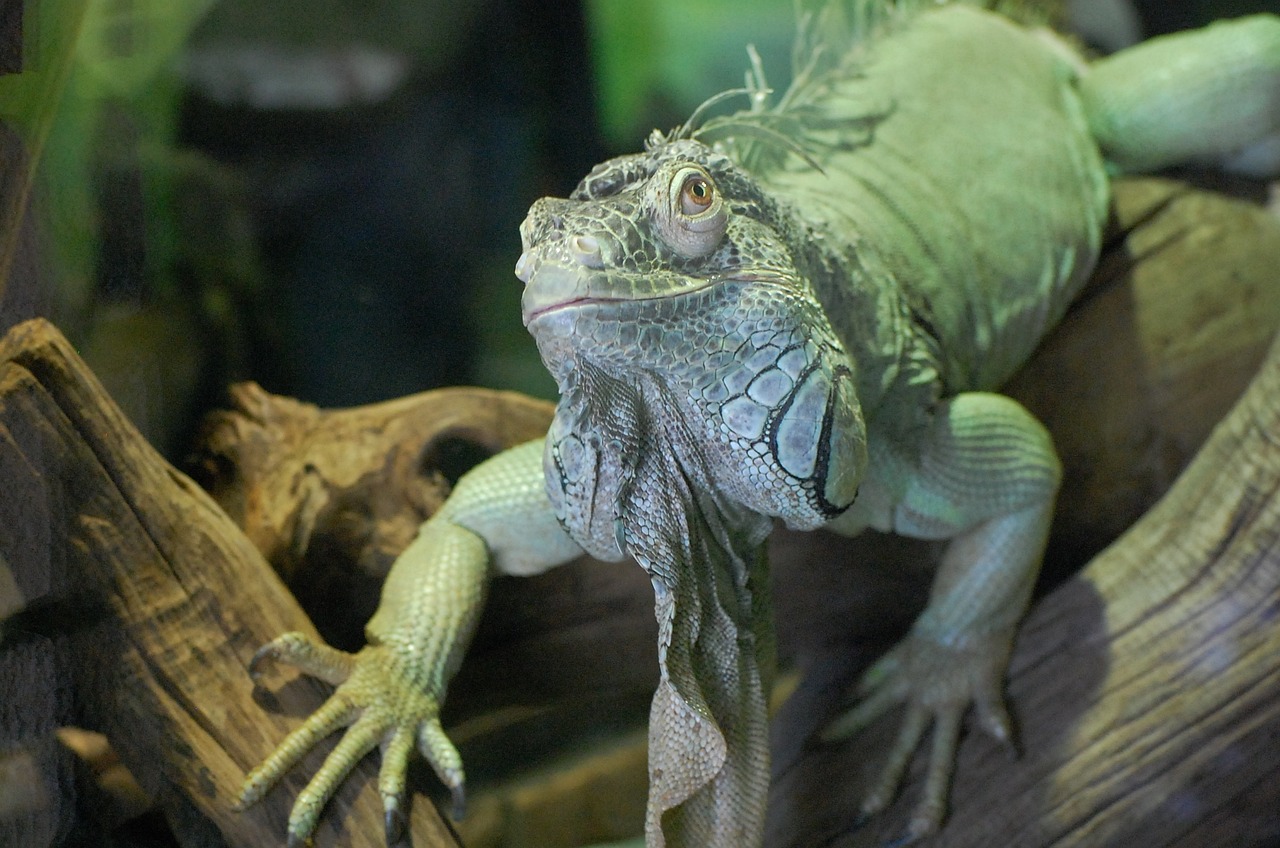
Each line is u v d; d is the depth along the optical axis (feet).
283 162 3.62
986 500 2.19
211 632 2.03
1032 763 2.19
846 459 1.88
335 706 2.02
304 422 2.42
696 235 1.82
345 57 3.58
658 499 1.90
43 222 2.03
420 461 2.41
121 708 1.99
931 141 2.40
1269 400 2.19
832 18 2.49
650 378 1.86
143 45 2.88
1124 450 2.55
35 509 1.94
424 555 2.17
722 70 3.92
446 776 2.04
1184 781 2.16
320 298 3.74
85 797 2.05
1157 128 2.66
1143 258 2.63
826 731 2.28
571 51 3.99
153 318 2.55
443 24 3.72
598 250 1.80
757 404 1.84
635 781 3.45
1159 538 2.26
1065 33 3.25
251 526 2.34
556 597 2.43
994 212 2.41
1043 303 2.46
